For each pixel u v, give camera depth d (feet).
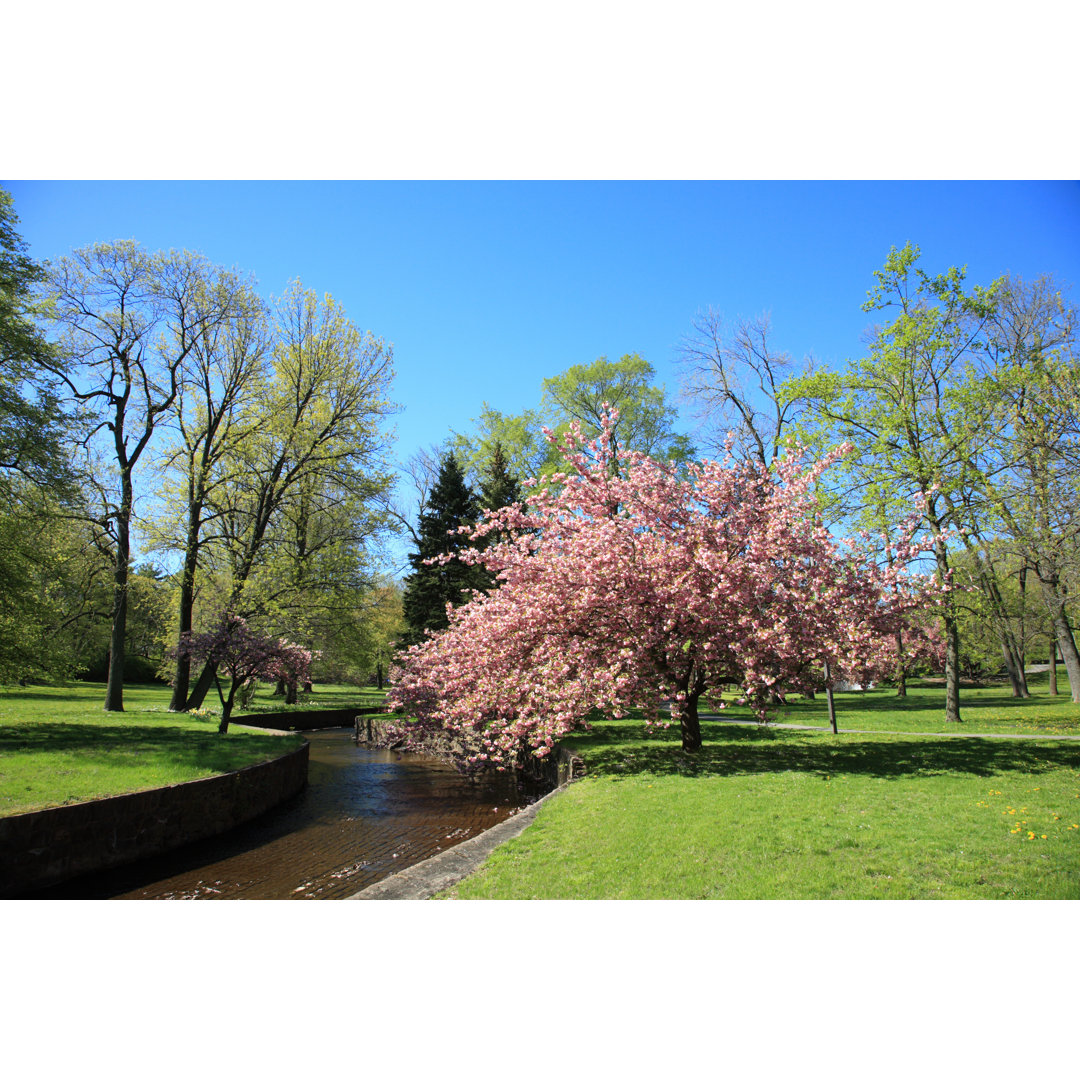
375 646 108.88
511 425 106.52
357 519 84.43
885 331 59.98
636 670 34.71
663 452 96.89
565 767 41.37
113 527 69.62
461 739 59.77
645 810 25.95
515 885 19.98
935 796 25.36
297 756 47.85
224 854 31.96
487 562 39.11
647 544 36.65
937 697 98.84
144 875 28.50
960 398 55.77
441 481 94.02
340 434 77.51
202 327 72.08
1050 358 54.65
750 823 22.97
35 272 48.29
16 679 48.91
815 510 39.04
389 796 46.52
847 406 61.00
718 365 81.61
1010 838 20.13
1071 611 61.82
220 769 37.70
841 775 30.07
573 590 35.63
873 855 19.47
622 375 98.22
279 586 69.67
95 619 72.79
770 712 53.01
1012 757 33.40
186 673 71.20
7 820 24.48
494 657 38.52
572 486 38.52
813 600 32.71
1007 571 59.77
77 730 48.21
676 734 50.42
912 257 59.57
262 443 74.13
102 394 69.05
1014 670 94.12
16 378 48.08
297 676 61.26
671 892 18.30
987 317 59.47
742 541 35.88
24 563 48.55
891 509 56.59
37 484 48.78
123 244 68.33
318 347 76.28
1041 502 52.21
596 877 19.94
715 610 33.14
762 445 79.30
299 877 28.50
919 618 41.88
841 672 35.81
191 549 72.33
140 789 30.76
